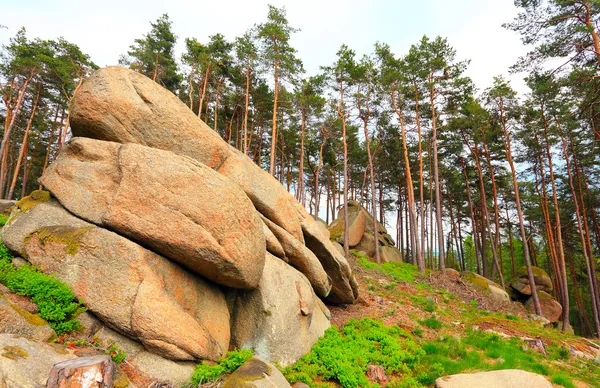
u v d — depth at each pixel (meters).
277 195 11.28
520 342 13.01
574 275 35.56
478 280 24.55
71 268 6.78
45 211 7.66
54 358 5.24
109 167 7.59
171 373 6.32
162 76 31.98
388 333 12.10
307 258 11.21
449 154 34.12
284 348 8.71
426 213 48.34
